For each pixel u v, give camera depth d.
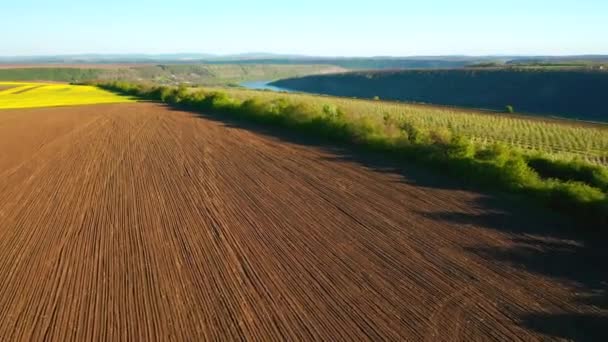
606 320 6.04
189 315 6.34
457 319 6.11
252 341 5.70
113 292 7.07
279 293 6.91
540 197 11.36
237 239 9.10
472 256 8.11
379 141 18.38
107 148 20.58
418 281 7.20
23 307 6.71
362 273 7.52
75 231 9.81
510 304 6.46
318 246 8.69
